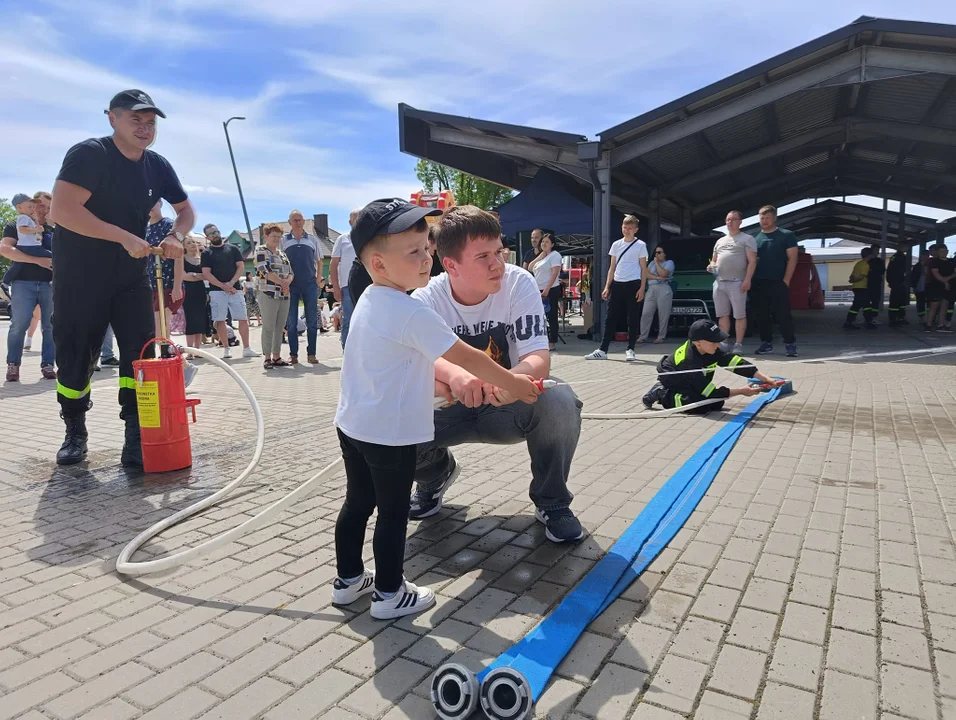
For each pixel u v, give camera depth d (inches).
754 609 88.6
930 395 236.7
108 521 127.0
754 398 235.5
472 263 99.9
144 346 160.2
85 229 146.6
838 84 395.9
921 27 352.8
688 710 68.1
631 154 453.7
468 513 128.2
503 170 632.4
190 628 87.4
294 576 102.5
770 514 123.0
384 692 72.7
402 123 489.7
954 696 69.8
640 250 352.5
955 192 800.9
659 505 126.2
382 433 82.0
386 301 81.5
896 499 130.0
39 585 100.3
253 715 69.2
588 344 459.5
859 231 1465.3
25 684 75.4
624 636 82.5
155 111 150.4
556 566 103.6
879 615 86.5
